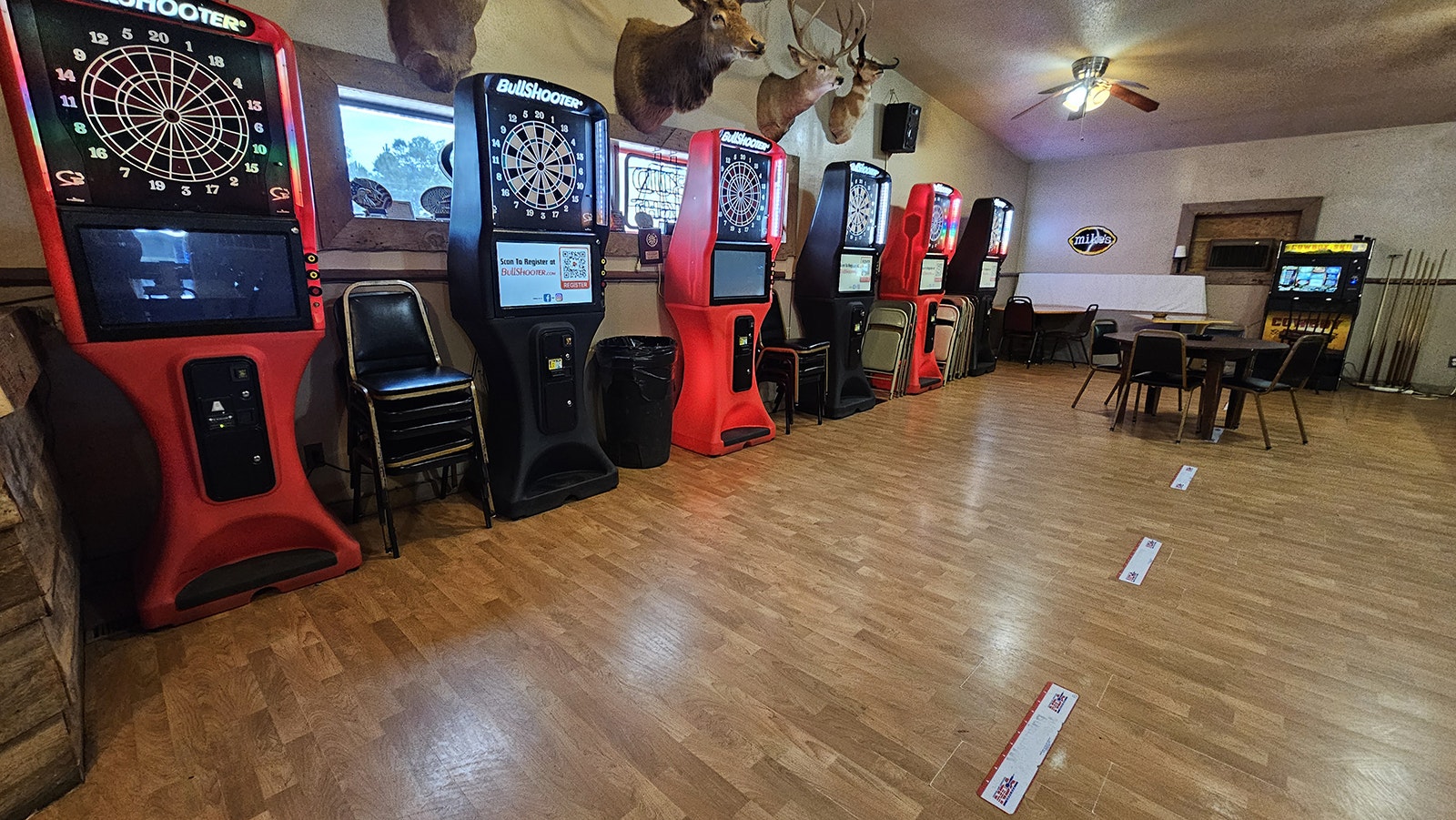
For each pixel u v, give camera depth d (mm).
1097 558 2604
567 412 3047
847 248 4715
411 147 2959
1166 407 5582
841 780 1449
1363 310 6781
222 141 1884
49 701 1340
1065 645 1992
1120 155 8047
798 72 4785
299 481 2283
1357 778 1478
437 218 3092
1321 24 4453
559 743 1547
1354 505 3232
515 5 3090
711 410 3889
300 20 2486
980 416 5113
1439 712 1709
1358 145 6547
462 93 2531
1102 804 1396
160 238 1845
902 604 2217
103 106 1682
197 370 1955
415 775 1440
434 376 2602
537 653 1903
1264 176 7105
